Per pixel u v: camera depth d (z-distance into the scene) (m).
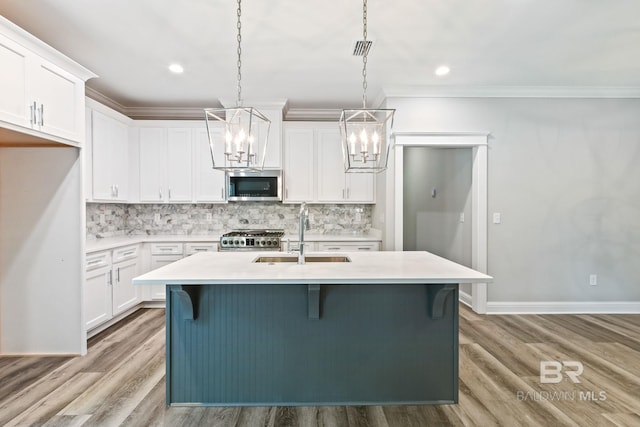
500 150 4.00
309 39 2.81
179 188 4.47
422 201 5.35
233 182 4.46
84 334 2.92
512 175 4.01
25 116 2.37
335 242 4.29
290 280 1.86
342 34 2.73
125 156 4.30
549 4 2.36
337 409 2.22
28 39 2.37
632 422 2.02
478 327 3.57
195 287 2.24
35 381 2.48
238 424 2.04
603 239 4.04
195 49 2.99
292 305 2.27
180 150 4.47
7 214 2.88
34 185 2.88
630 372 2.62
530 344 3.14
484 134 3.93
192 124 4.47
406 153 5.38
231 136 2.17
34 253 2.89
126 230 4.72
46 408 2.15
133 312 4.14
